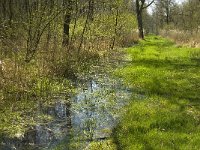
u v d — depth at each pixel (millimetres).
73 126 10750
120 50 29250
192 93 14664
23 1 22422
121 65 21328
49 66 16312
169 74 18312
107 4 25297
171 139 9367
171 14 83875
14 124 10742
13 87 13266
